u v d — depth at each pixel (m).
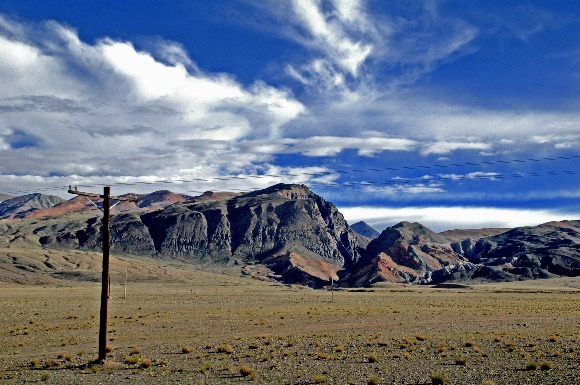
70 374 28.78
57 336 47.69
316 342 41.78
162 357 35.69
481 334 50.03
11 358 35.19
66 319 64.38
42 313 72.50
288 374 29.02
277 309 84.56
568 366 30.97
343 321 64.56
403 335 49.34
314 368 31.02
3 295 129.88
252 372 28.78
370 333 51.25
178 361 33.91
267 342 42.78
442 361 33.59
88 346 41.47
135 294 148.12
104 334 32.03
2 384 25.89
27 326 55.75
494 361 33.44
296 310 81.94
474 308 91.75
